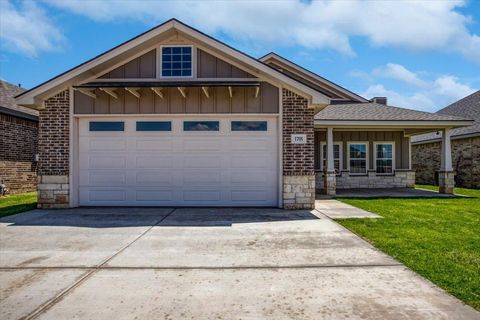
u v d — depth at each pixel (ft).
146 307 10.88
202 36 29.96
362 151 56.39
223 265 15.02
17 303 11.16
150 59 31.86
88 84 30.89
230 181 31.96
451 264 14.88
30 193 49.37
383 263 15.12
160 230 22.12
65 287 12.51
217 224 24.04
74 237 20.21
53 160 31.09
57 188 31.04
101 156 32.01
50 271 14.28
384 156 56.75
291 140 31.07
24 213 28.55
